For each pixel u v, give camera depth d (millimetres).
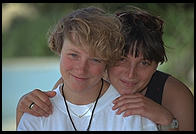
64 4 5039
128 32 1999
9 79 9883
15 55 10766
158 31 2086
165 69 4703
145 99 1909
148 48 2008
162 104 2281
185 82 4715
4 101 8734
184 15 4445
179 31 4465
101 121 1830
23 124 1848
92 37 1731
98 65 1770
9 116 7906
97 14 1811
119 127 1818
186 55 4652
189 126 2238
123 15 2092
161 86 2299
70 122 1840
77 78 1767
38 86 9859
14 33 10516
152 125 1840
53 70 10203
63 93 1884
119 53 1857
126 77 2043
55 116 1848
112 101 1875
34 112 1855
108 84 1918
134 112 1852
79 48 1734
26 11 9609
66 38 1772
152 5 3996
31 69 10227
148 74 2076
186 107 2260
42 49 10328
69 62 1765
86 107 1851
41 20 9633
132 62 2023
